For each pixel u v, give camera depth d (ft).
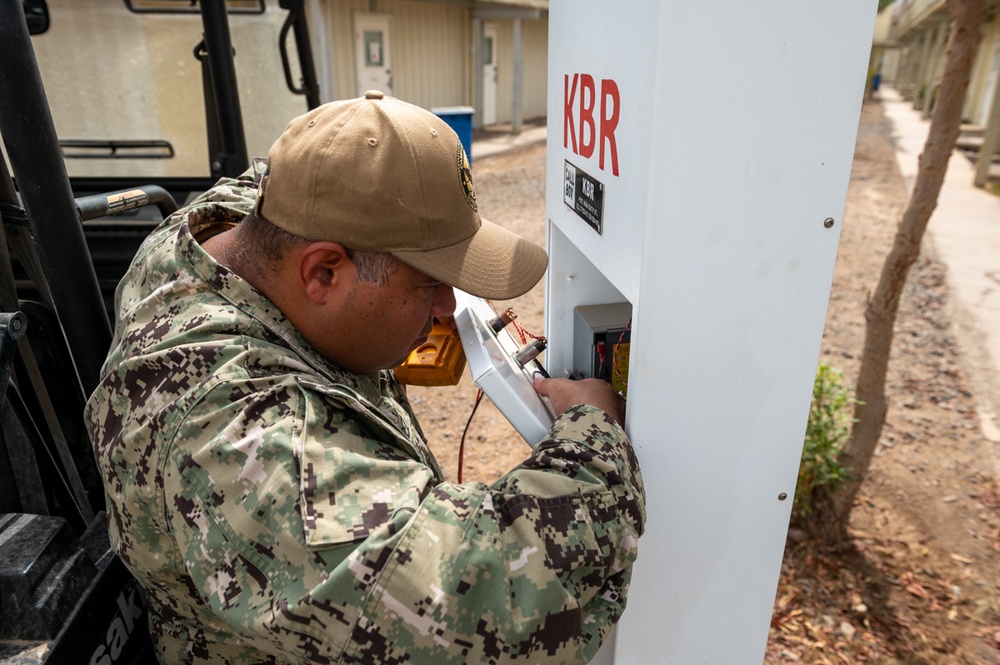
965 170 37.32
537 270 2.85
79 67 7.39
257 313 2.57
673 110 2.70
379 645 2.04
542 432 3.19
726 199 2.85
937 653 7.39
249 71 7.66
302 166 2.42
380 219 2.41
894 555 8.78
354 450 2.31
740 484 3.38
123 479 2.42
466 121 19.11
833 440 8.86
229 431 2.21
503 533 2.21
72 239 3.25
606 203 3.32
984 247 22.47
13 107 2.99
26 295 5.24
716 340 3.08
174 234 3.01
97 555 3.05
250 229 2.67
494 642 2.11
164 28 7.29
